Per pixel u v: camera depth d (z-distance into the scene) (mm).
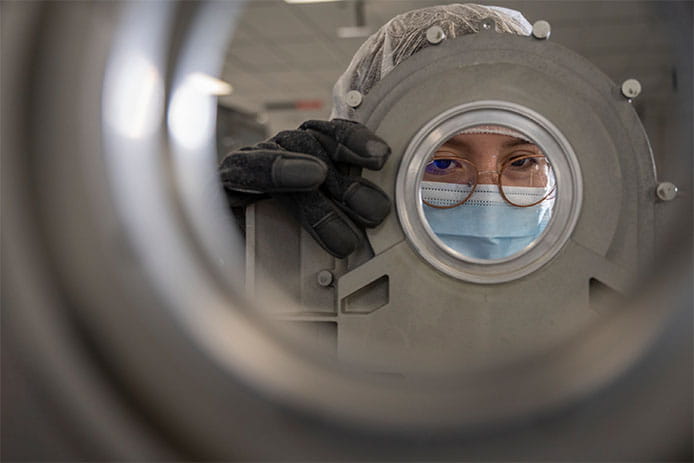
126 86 393
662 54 3947
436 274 566
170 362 375
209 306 411
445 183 705
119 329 373
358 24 3473
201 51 486
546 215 723
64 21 378
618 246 559
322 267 609
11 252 373
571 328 546
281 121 5883
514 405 375
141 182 401
